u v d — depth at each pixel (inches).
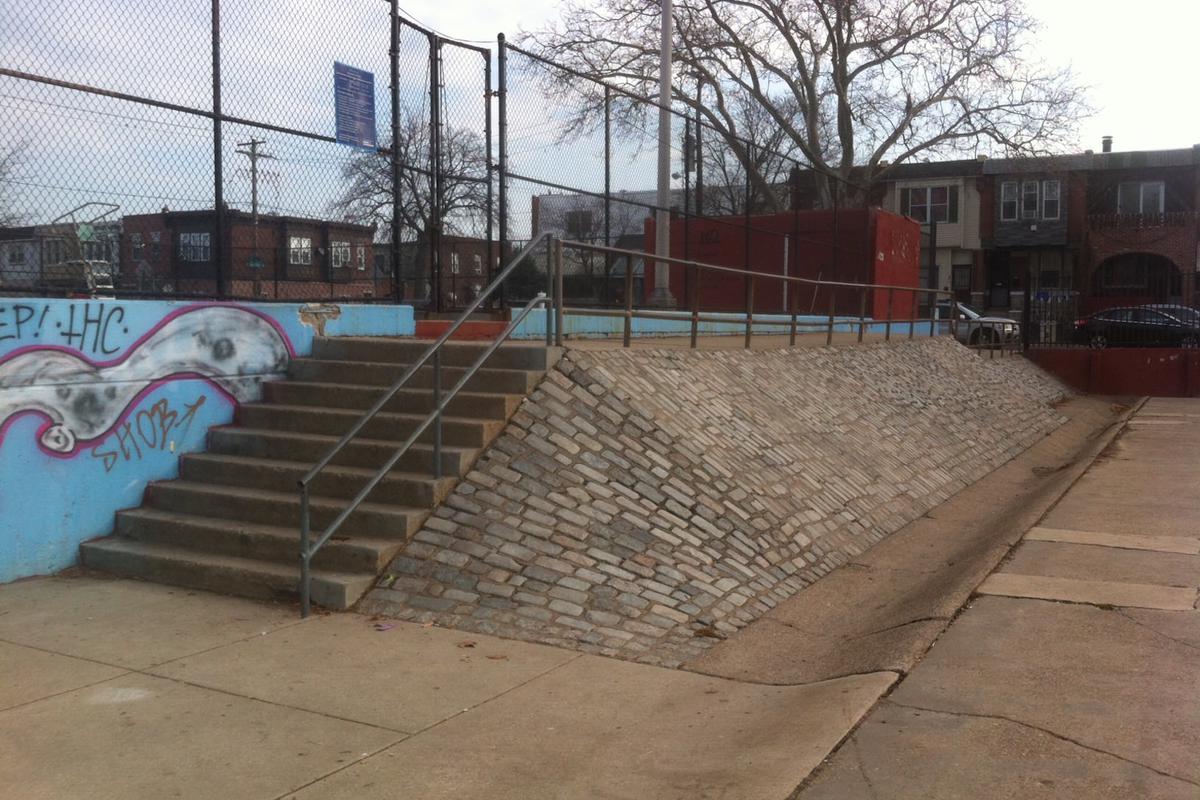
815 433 399.9
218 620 227.8
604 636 215.5
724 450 326.6
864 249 816.9
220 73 312.8
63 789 145.8
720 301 722.8
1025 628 206.7
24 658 202.2
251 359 327.6
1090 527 306.8
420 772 151.6
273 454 298.4
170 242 305.3
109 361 282.0
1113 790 136.0
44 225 270.4
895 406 506.6
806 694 182.1
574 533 254.8
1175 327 914.7
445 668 197.0
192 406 307.6
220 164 315.9
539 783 147.9
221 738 163.6
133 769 152.2
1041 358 895.1
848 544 313.1
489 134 426.0
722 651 213.3
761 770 147.6
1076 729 155.6
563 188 479.2
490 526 253.0
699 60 1277.1
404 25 383.2
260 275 336.2
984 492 437.7
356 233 372.5
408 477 265.1
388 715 173.6
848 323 592.7
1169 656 188.1
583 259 501.4
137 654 204.7
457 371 311.1
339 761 155.3
